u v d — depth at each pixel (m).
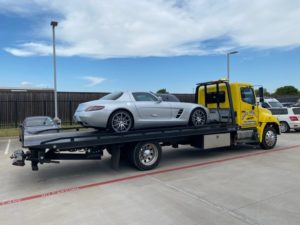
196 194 5.26
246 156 8.95
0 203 5.09
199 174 6.77
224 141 8.91
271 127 10.30
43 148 6.07
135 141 7.12
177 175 6.73
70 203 5.01
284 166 7.44
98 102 7.07
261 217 4.15
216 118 9.66
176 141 8.35
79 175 7.00
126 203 4.91
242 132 9.34
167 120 7.92
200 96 10.35
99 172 7.24
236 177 6.40
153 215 4.34
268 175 6.52
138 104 7.42
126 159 7.91
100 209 4.67
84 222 4.17
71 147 6.32
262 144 10.05
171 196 5.20
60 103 20.94
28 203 5.06
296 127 15.73
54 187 6.02
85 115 6.85
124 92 7.46
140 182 6.21
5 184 6.32
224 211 4.41
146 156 7.36
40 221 4.26
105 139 6.71
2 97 19.58
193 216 4.25
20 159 6.05
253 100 9.69
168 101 8.25
